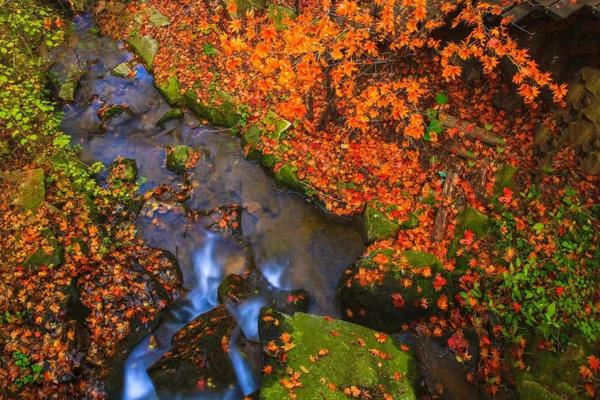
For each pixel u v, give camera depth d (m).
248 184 8.98
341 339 5.70
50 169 7.98
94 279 6.68
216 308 6.79
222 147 9.68
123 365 6.13
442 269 6.67
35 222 6.87
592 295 5.89
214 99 10.11
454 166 7.94
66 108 10.31
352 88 8.24
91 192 8.10
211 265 7.74
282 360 5.35
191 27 11.77
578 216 6.44
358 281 6.59
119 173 8.68
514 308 6.05
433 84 9.01
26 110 7.96
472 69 8.71
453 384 5.91
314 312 7.12
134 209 8.17
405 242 7.18
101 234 7.34
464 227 7.09
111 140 9.85
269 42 5.67
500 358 5.86
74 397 5.54
